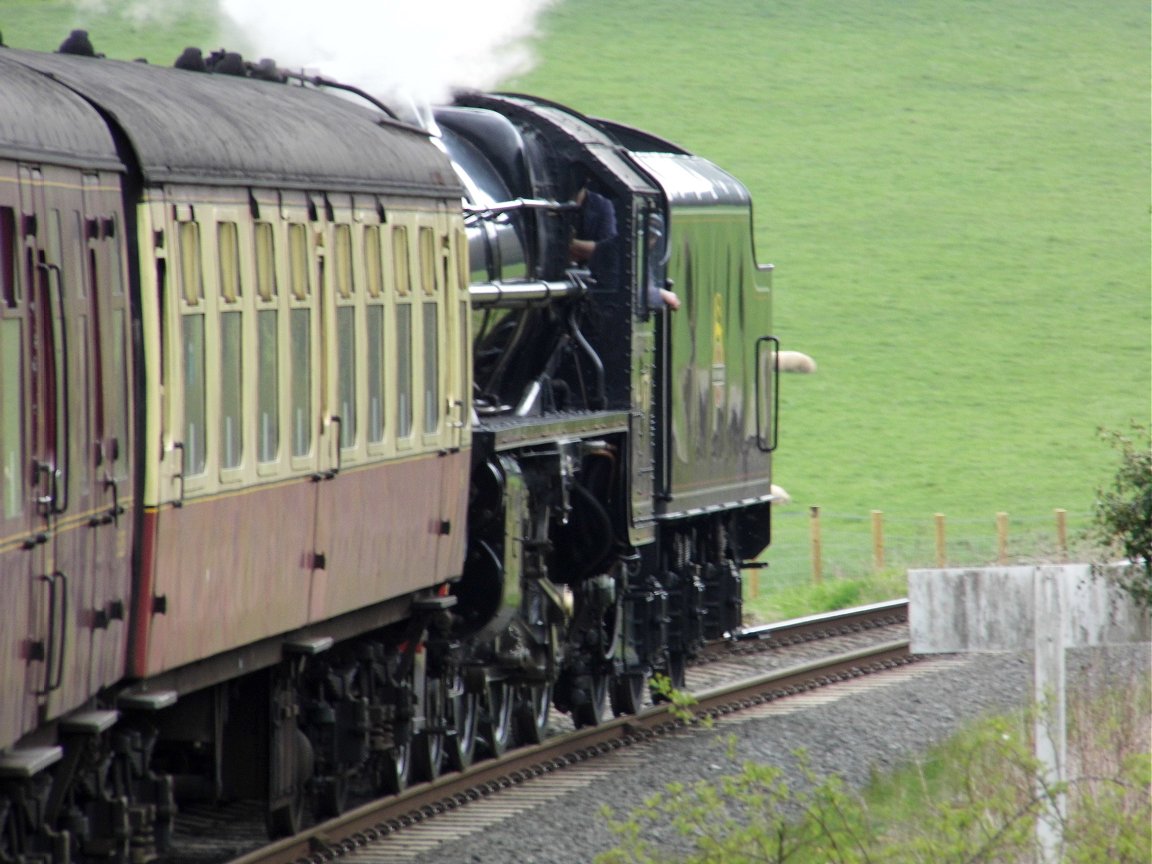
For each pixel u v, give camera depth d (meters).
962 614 34.94
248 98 41.97
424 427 48.28
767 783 37.50
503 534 54.56
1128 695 53.81
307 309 41.28
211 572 36.75
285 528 40.38
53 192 30.19
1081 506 161.12
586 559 62.97
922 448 187.25
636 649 66.69
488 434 53.47
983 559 124.06
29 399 28.86
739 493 76.50
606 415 61.62
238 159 38.19
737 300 76.44
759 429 79.06
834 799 37.22
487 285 56.41
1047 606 35.31
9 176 28.44
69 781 32.06
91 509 31.44
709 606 75.19
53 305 29.88
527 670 56.59
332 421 42.59
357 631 46.50
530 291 58.84
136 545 33.97
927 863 37.00
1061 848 35.84
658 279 66.75
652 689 70.00
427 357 48.47
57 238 30.31
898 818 47.53
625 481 63.41
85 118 32.56
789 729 62.41
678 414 69.19
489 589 54.53
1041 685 35.66
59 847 31.36
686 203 70.31
